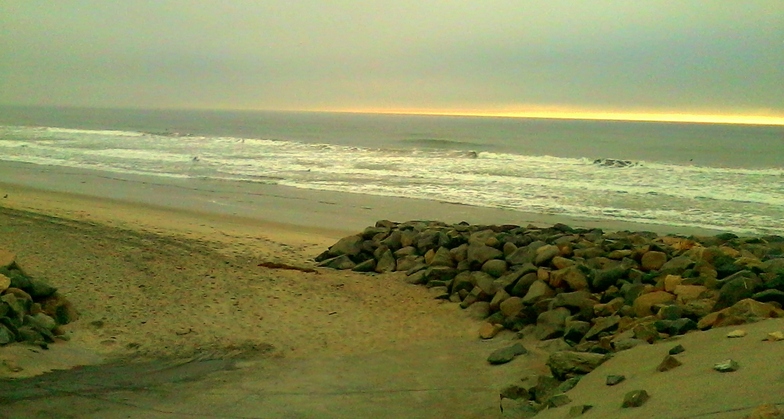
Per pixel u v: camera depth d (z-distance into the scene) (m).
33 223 13.40
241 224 16.69
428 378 6.41
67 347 6.76
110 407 5.40
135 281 9.37
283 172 28.36
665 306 6.66
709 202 20.81
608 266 9.30
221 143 45.84
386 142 54.91
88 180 25.06
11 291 7.10
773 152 45.53
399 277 11.02
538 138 64.62
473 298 9.38
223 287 9.48
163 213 17.91
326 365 6.80
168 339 7.32
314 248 13.66
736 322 5.71
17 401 5.27
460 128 92.12
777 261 8.00
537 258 9.73
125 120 101.00
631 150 47.66
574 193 22.64
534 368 6.54
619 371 5.11
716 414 3.44
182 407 5.51
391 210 19.30
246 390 5.98
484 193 22.64
